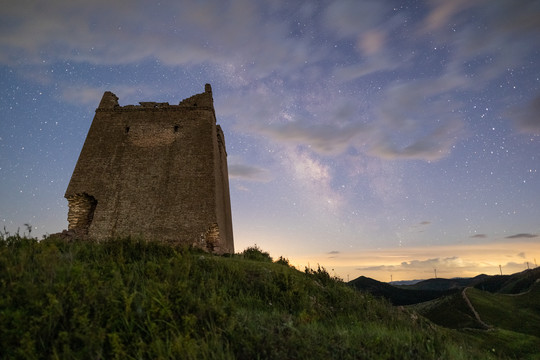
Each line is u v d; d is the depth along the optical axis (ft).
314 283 40.57
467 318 184.96
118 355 12.37
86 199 69.51
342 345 16.75
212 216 66.90
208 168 71.61
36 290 15.47
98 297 16.24
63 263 21.68
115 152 73.10
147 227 65.21
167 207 67.15
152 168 71.26
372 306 36.76
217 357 13.12
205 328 15.96
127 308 15.48
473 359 23.95
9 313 13.79
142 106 79.82
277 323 18.79
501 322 173.17
